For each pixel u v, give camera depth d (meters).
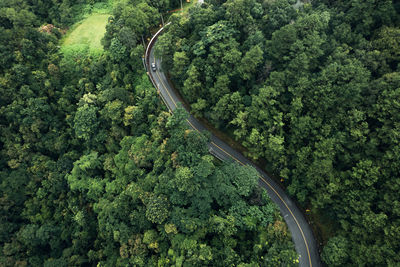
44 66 110.06
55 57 111.12
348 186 59.88
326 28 74.25
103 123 94.50
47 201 99.75
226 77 77.06
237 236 66.44
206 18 88.00
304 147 64.75
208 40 80.94
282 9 81.25
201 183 66.56
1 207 95.94
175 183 66.88
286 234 66.06
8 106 100.81
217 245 64.19
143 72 100.88
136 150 82.38
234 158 82.94
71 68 112.12
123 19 103.50
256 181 67.69
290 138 69.12
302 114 68.31
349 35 70.19
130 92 96.81
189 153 69.12
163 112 83.06
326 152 61.16
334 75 63.34
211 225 63.84
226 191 65.44
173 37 91.81
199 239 64.44
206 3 97.31
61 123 106.06
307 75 68.38
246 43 81.00
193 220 64.06
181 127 75.69
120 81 100.19
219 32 81.69
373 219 53.47
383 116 57.81
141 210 74.25
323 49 71.50
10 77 101.88
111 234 78.56
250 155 74.69
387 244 51.78
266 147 69.75
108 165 88.69
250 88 79.25
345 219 61.28
